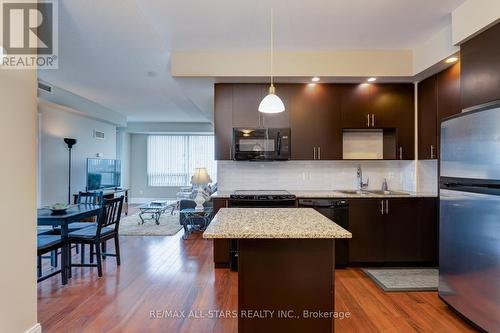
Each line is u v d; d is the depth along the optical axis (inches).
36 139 84.1
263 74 145.6
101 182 279.0
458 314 95.7
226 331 90.0
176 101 257.0
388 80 154.5
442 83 137.1
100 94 234.1
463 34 100.2
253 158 155.4
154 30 119.9
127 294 115.6
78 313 100.6
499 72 86.7
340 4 102.2
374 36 128.9
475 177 86.4
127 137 398.0
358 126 159.2
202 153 412.5
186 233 208.5
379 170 173.6
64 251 126.1
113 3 98.2
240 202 144.5
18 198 77.5
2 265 72.7
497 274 79.0
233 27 118.8
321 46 139.7
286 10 106.0
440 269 105.1
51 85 205.2
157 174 410.0
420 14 109.1
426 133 149.6
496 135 78.8
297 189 172.2
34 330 82.0
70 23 111.7
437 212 145.4
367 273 137.7
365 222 145.7
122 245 188.5
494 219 79.8
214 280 130.2
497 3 86.5
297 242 74.1
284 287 74.0
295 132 159.0
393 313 100.7
